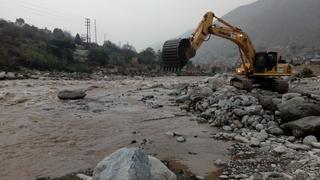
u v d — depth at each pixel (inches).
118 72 2672.2
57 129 570.3
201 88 867.4
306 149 439.5
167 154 445.7
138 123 617.3
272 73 873.5
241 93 786.8
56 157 433.1
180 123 616.7
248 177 357.4
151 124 609.9
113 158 283.0
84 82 1489.9
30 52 2310.5
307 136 476.1
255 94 781.9
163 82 1540.4
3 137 519.2
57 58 2632.9
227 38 858.8
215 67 3964.1
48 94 970.7
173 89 1120.8
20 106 774.5
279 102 599.2
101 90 1125.7
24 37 2807.6
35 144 486.9
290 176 351.9
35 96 924.6
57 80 1555.1
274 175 355.6
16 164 407.8
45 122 617.6
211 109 668.7
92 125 599.8
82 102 835.4
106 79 1868.8
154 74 2763.3
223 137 522.9
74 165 405.1
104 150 463.2
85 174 376.5
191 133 547.5
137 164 271.1
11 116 663.1
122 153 283.0
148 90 1114.1
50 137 523.2
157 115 683.4
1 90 1043.3
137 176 263.0
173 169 391.2
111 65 3107.8
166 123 616.7
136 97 933.8
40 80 1493.6
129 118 657.0
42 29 3508.9
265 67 879.1
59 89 1113.4
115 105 799.1
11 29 2645.2
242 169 384.8
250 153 442.0
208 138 518.9
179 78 2212.1
